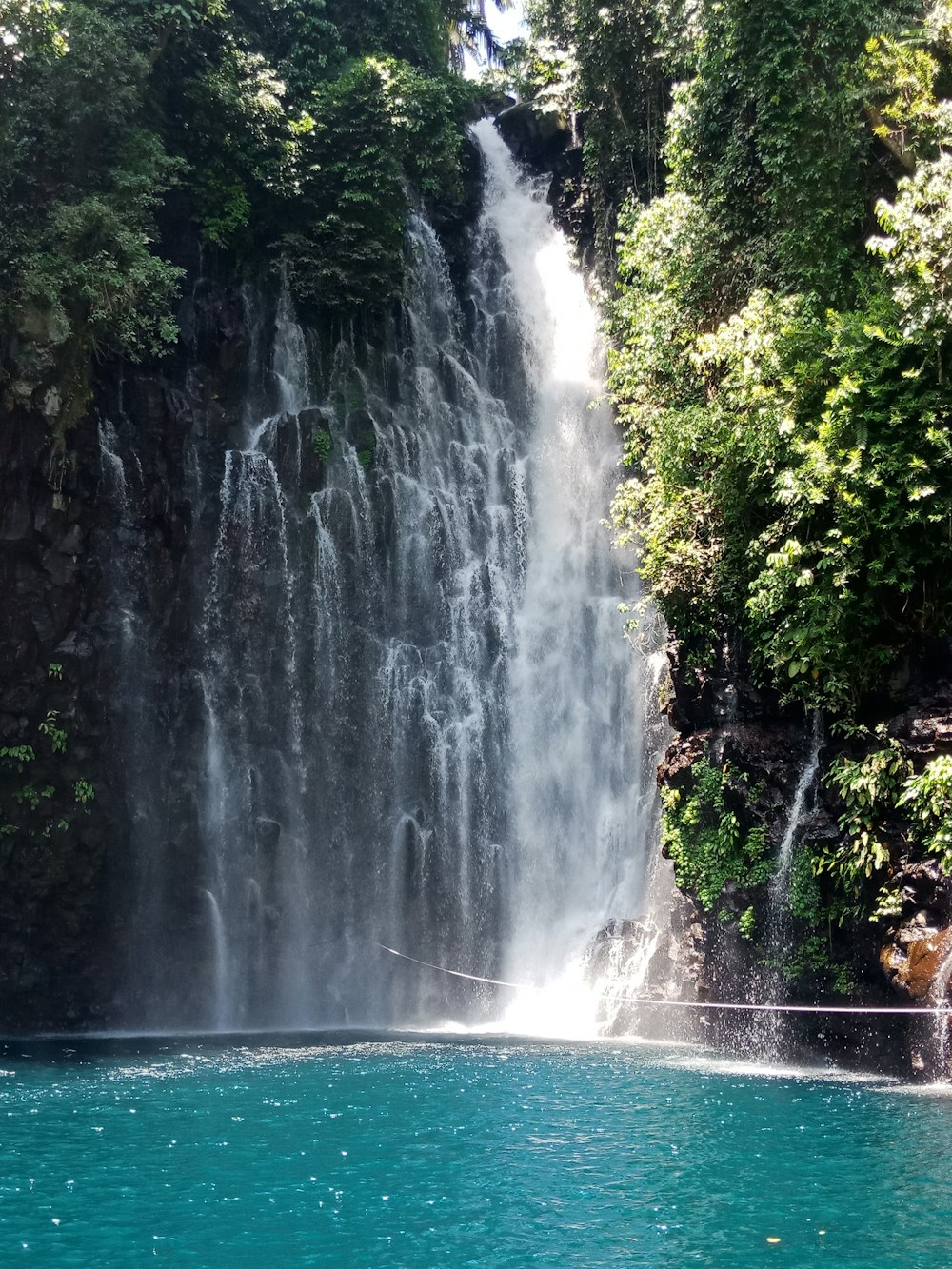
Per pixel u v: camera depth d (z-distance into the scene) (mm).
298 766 23281
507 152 32594
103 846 20984
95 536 21516
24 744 20219
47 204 21281
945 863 12703
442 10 33250
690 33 21375
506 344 30141
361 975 22953
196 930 21844
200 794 22203
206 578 23062
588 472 27953
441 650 25469
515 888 24359
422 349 28359
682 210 19031
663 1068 14680
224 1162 9516
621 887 23109
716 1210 8141
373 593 24875
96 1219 8008
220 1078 14062
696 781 17266
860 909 14336
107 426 22062
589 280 29969
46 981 20500
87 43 21766
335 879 23172
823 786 15250
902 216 14508
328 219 26625
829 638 14484
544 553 27766
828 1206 8219
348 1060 15852
